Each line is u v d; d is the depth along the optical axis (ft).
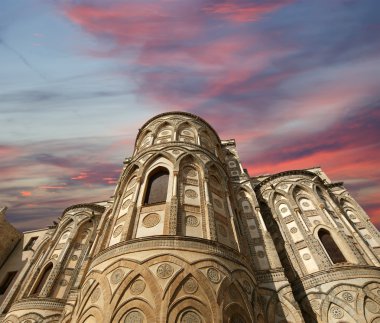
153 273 36.40
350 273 55.77
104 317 33.58
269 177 85.61
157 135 71.41
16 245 118.83
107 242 48.29
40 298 66.39
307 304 55.52
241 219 72.38
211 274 37.91
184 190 52.01
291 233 70.23
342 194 95.40
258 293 45.14
